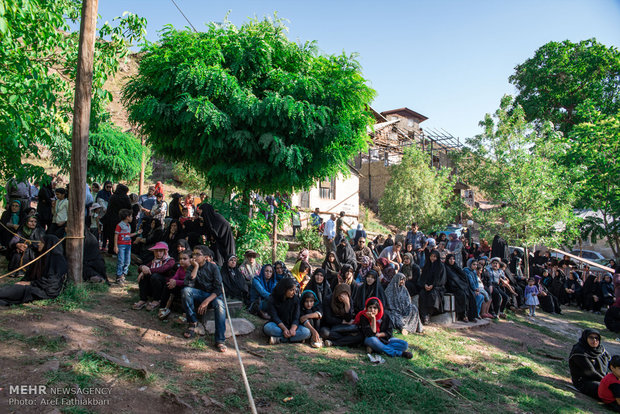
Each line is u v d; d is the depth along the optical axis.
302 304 6.82
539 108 32.66
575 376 6.74
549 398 5.96
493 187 16.42
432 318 9.52
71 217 6.42
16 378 3.98
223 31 7.79
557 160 19.58
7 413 3.47
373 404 4.79
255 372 5.15
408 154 24.44
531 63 34.66
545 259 16.38
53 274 6.12
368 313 6.68
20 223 7.76
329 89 7.77
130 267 8.74
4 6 4.88
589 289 14.99
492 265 12.02
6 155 6.09
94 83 6.84
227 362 5.35
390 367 6.05
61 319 5.45
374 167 29.55
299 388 4.89
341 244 9.88
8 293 5.62
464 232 17.84
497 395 5.68
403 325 8.08
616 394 5.88
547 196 15.15
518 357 7.91
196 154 7.60
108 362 4.55
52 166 17.25
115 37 7.05
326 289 7.34
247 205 8.50
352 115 8.12
